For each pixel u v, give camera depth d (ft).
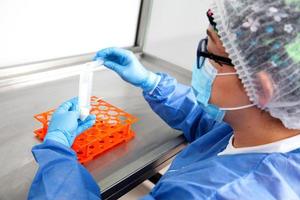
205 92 2.39
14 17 3.95
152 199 2.08
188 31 5.25
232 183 1.88
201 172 2.09
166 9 5.38
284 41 1.86
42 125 3.46
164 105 3.45
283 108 2.01
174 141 3.61
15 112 3.68
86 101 3.23
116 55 3.33
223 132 2.93
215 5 2.18
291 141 2.09
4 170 2.82
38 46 4.41
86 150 3.05
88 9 4.76
